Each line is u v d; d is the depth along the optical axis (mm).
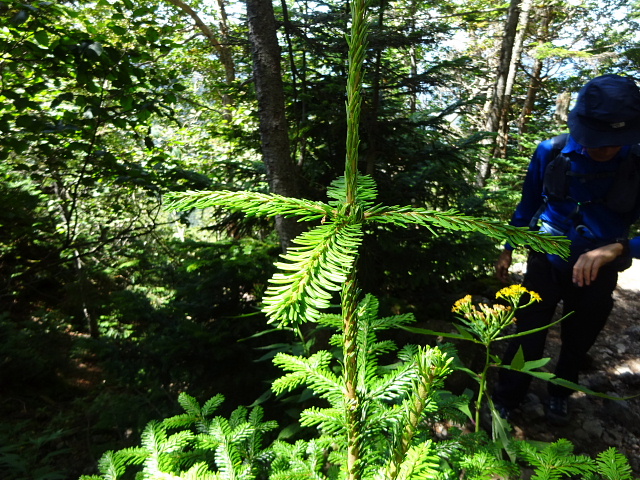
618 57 11445
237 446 1094
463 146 4086
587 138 2029
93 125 3477
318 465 1017
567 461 974
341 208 595
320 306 411
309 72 4129
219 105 9156
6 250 5062
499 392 2650
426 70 4055
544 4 11844
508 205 6051
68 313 6891
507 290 1495
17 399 4801
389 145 3984
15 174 5102
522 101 13719
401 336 3443
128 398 3646
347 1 3252
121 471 999
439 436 2424
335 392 828
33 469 3115
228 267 3199
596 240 2266
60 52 3053
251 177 4246
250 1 2656
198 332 3000
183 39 9758
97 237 6344
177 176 3896
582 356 2590
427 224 581
